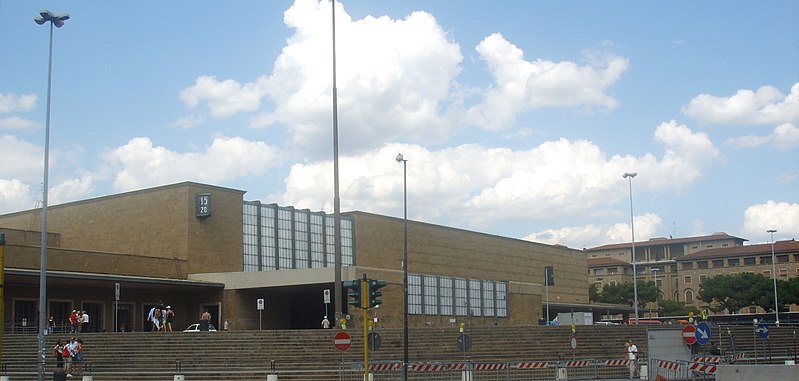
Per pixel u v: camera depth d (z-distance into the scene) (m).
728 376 25.77
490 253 96.88
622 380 39.25
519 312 94.62
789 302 119.12
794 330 65.19
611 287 137.00
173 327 66.69
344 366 39.00
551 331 53.53
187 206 69.25
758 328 50.16
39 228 78.38
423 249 87.06
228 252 71.75
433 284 81.81
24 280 56.59
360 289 28.27
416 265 85.62
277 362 43.31
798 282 119.19
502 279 98.06
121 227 72.75
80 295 61.84
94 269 62.38
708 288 126.25
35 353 46.44
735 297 123.69
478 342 49.53
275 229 77.38
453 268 90.31
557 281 109.75
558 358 47.28
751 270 149.12
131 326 64.38
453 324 83.50
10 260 57.94
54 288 60.25
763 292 120.12
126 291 64.44
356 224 84.69
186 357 44.91
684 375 32.91
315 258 81.31
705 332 30.39
